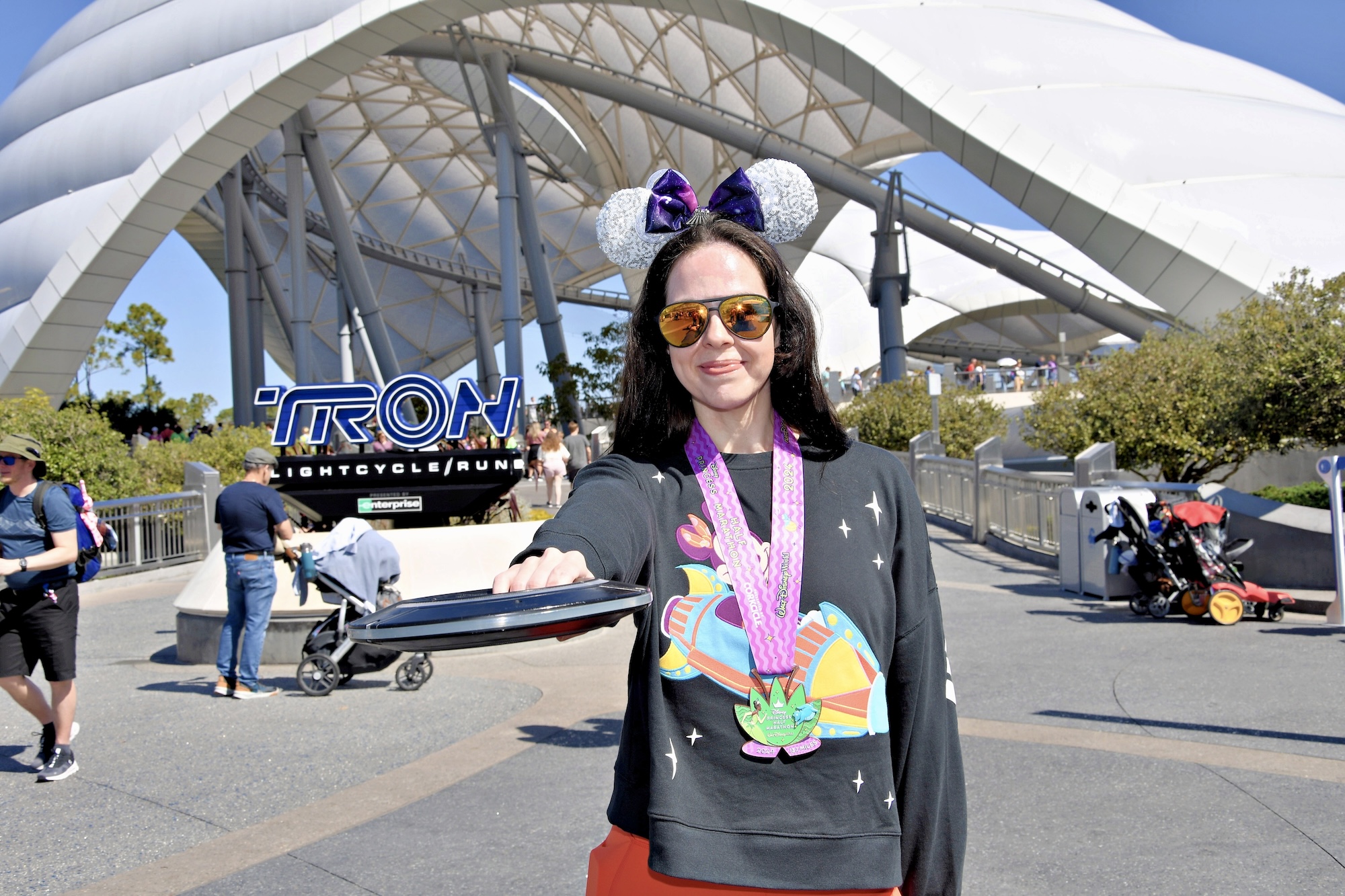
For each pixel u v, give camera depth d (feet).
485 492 33.35
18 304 123.03
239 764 17.33
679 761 4.31
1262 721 17.11
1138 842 12.33
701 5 95.14
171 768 17.15
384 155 190.39
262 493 23.15
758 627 4.41
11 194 129.39
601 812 14.08
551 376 118.42
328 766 17.04
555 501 68.39
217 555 29.35
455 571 29.27
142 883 12.09
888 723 4.76
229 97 106.32
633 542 4.13
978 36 94.27
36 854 13.19
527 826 13.66
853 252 195.00
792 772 4.32
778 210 5.32
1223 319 51.98
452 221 205.98
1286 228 82.02
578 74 126.00
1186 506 28.09
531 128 169.17
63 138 127.03
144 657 29.73
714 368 4.65
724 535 4.57
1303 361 41.68
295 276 123.85
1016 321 226.38
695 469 4.75
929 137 91.50
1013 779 14.89
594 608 3.15
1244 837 12.30
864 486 4.89
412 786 15.69
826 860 4.25
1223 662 21.94
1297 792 13.69
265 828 13.98
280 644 27.63
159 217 111.75
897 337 112.37
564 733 18.54
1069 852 12.15
